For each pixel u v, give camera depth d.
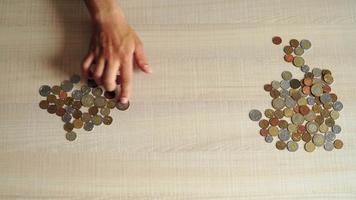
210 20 0.98
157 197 0.84
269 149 0.88
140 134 0.87
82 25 0.96
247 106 0.91
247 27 0.98
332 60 0.97
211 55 0.95
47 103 0.89
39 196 0.82
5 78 0.90
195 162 0.86
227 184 0.85
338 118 0.91
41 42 0.94
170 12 0.99
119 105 0.89
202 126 0.89
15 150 0.85
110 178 0.84
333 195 0.86
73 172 0.84
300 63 0.96
